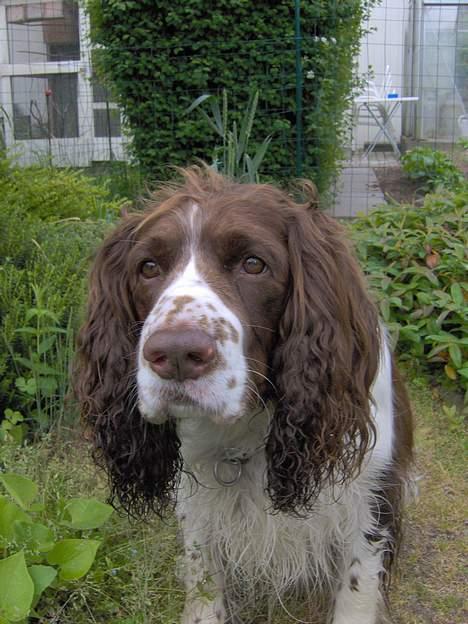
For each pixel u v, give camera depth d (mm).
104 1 1527
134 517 520
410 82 2588
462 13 2486
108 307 477
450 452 750
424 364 891
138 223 471
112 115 1994
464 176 1910
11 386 749
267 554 512
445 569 585
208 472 500
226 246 420
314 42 1487
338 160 1986
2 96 2164
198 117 1548
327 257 448
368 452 488
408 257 920
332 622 520
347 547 507
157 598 493
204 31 1506
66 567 457
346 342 446
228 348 385
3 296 749
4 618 401
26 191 1064
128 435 482
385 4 2570
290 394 437
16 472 570
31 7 2129
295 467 448
